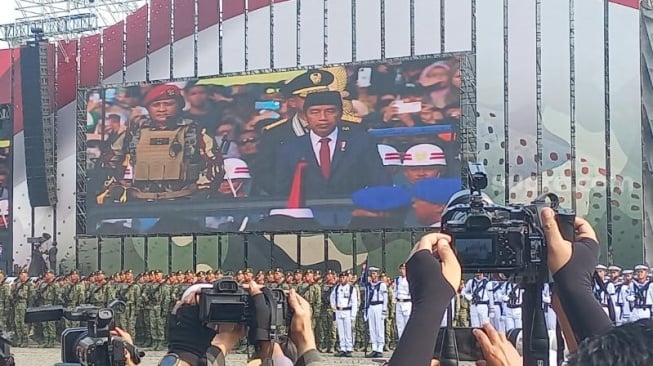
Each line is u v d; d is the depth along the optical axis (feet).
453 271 7.35
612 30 79.82
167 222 78.07
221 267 90.02
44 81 91.04
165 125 78.89
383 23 85.30
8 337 18.95
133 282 69.15
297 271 75.51
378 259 84.17
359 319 65.31
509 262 8.86
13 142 92.79
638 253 77.92
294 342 10.25
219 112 77.36
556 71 80.74
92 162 80.69
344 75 73.41
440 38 83.66
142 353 14.35
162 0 92.89
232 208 76.23
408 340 6.88
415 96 71.10
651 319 5.34
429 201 69.92
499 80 82.02
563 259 7.80
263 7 89.45
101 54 93.76
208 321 10.34
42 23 99.81
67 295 70.28
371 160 71.92
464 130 71.92
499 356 7.79
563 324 7.72
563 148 80.07
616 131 79.25
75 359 13.84
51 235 91.91
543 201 9.29
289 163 74.59
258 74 76.38
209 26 91.20
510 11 82.12
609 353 5.00
